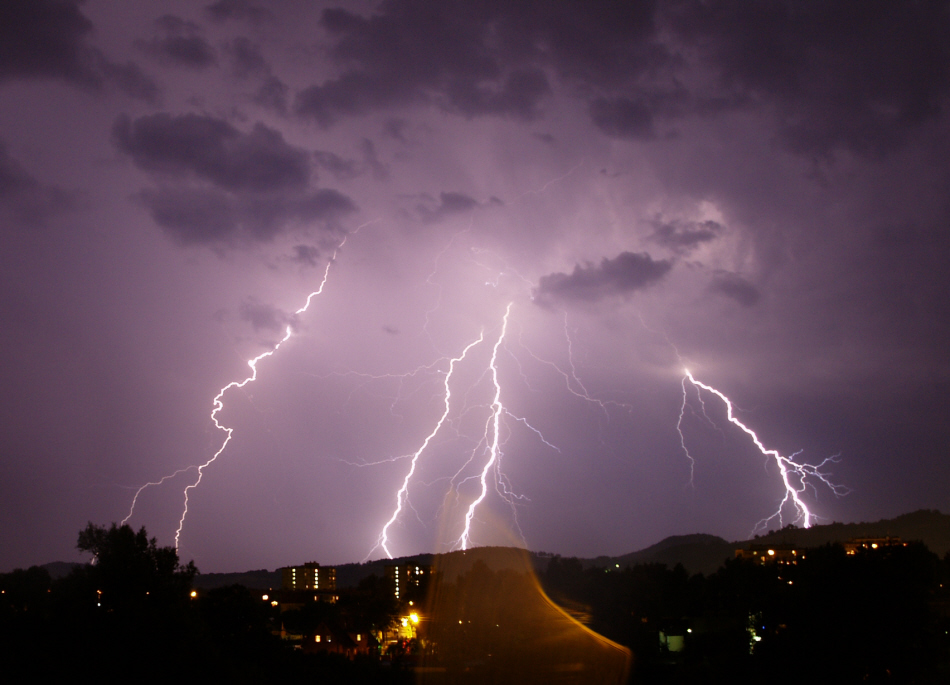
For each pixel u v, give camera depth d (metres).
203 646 25.03
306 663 41.25
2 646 21.97
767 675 28.52
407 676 45.41
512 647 62.84
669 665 46.34
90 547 28.62
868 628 26.70
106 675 21.91
